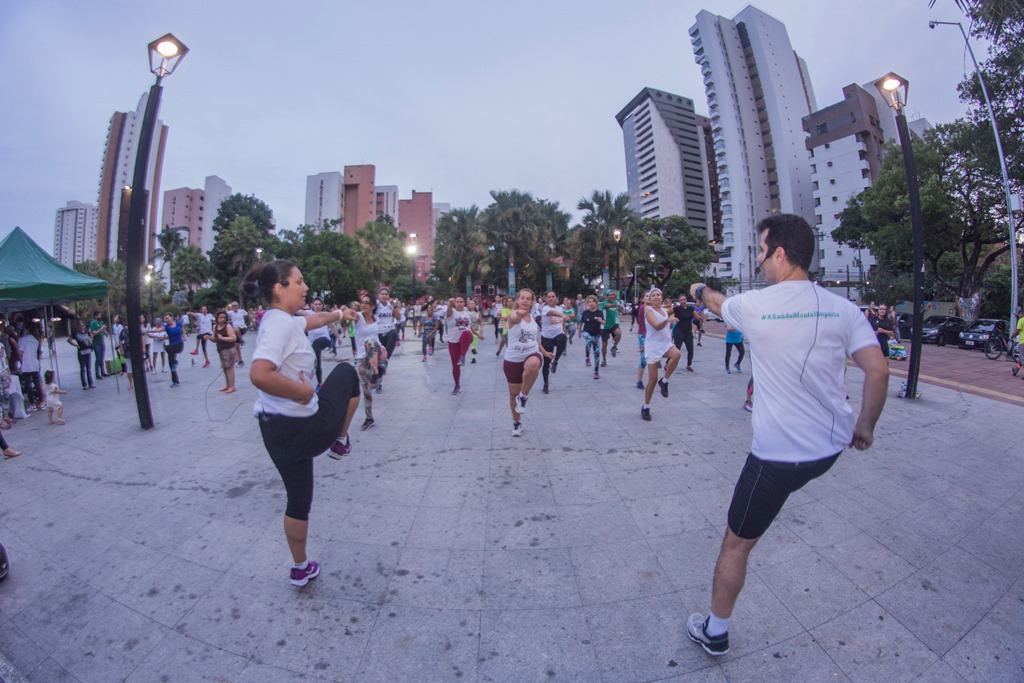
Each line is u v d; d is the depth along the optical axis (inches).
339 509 144.5
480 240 1347.2
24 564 117.9
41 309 411.2
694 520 135.7
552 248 1610.5
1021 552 120.4
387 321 353.1
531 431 225.9
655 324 235.6
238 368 490.6
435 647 89.2
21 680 82.1
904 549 120.9
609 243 1409.9
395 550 122.0
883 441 208.4
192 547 124.6
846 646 88.4
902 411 265.0
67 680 82.1
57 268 327.0
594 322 366.9
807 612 97.6
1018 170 768.3
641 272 2272.4
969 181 905.5
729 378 369.7
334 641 91.0
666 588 105.6
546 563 115.7
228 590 106.6
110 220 2111.2
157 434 231.0
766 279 85.4
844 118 2536.9
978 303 1010.7
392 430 229.8
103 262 1686.8
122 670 84.2
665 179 4382.4
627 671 82.8
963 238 973.2
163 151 2078.0
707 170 4633.4
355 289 1681.8
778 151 3206.2
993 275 1171.9
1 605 102.4
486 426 235.6
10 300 295.1
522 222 1363.2
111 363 462.0
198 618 97.7
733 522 81.3
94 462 191.2
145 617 98.3
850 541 124.3
